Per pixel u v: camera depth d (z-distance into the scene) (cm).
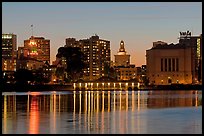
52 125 6475
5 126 6316
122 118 7750
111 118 7744
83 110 9962
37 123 6769
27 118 7694
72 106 11569
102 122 6962
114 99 16188
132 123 6812
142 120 7362
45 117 7931
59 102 13825
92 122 6956
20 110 9900
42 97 18238
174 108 10756
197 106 11544
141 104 12619
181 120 7325
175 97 17875
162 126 6366
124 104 12669
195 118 7738
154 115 8481
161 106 11612
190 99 15800
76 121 7125
